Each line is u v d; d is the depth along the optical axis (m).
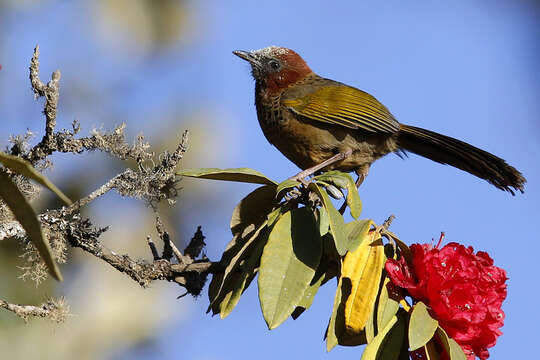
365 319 5.80
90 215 10.05
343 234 5.66
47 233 6.76
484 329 6.02
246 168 6.56
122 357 9.96
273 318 5.52
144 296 10.22
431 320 5.74
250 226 7.00
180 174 6.45
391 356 5.84
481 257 6.23
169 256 7.12
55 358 9.45
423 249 6.06
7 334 9.23
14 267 9.21
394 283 6.00
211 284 6.91
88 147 6.69
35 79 6.23
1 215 6.74
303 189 6.30
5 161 4.34
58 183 9.97
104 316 9.85
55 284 9.52
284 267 5.75
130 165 10.21
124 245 10.14
